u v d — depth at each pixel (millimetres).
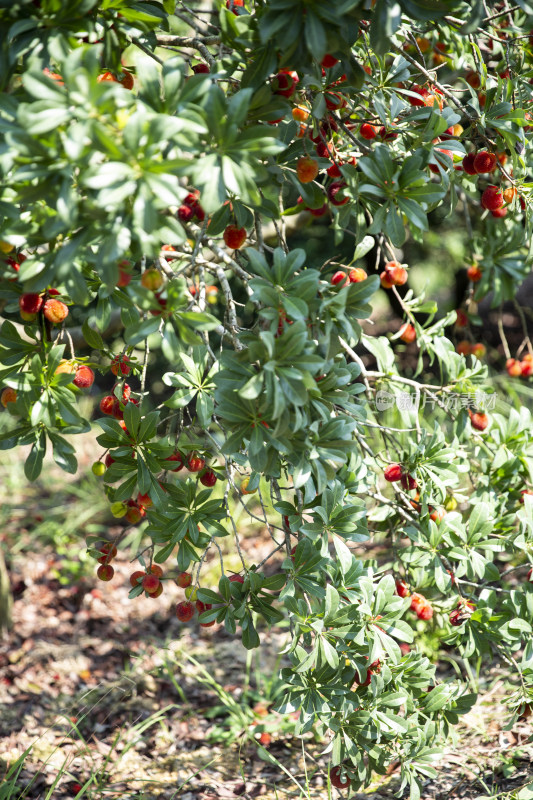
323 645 1887
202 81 1426
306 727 2025
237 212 1815
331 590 1898
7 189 1535
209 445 2135
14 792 3010
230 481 2064
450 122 1971
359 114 2193
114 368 2172
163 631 4543
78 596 4945
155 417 1968
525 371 3236
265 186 1830
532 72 2176
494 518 2453
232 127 1453
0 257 1725
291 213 2213
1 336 1929
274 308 1625
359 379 2789
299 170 1889
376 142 2074
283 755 3305
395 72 2006
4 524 5836
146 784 3117
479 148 2254
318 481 1776
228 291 2070
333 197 2043
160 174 1299
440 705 2227
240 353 1658
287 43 1514
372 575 2271
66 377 1841
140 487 1997
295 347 1552
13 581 5098
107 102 1267
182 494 2062
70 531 5582
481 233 3613
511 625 2178
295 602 1920
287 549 2027
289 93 1746
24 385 1812
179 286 1567
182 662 4148
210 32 2143
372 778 2945
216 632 4473
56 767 3246
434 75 2197
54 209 1497
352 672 1998
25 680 3994
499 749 2896
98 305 2100
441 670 3570
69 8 1470
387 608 2027
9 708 3732
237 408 1673
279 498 2035
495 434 2584
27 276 1497
